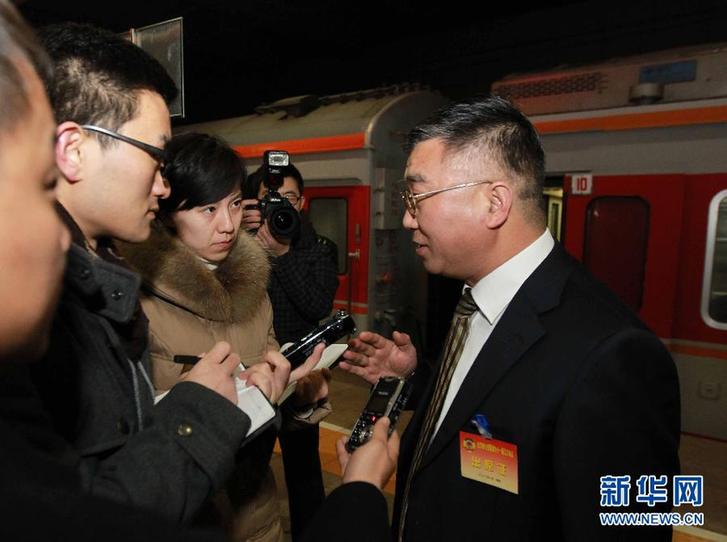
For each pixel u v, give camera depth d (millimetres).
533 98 4023
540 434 909
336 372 4988
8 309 392
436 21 7562
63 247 433
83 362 724
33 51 404
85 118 785
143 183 848
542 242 1085
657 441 854
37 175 396
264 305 1594
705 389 3504
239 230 1599
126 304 796
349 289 4836
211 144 1405
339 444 1008
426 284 5492
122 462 680
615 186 3680
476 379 1014
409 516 1081
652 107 3479
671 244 3500
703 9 5738
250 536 1338
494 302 1089
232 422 783
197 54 9109
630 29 6289
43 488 341
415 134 1111
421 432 1208
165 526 350
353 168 4648
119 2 6207
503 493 956
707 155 3330
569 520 838
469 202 1040
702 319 3467
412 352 1460
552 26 6820
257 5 6789
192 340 1326
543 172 1089
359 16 7359
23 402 478
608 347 867
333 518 760
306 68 9508
